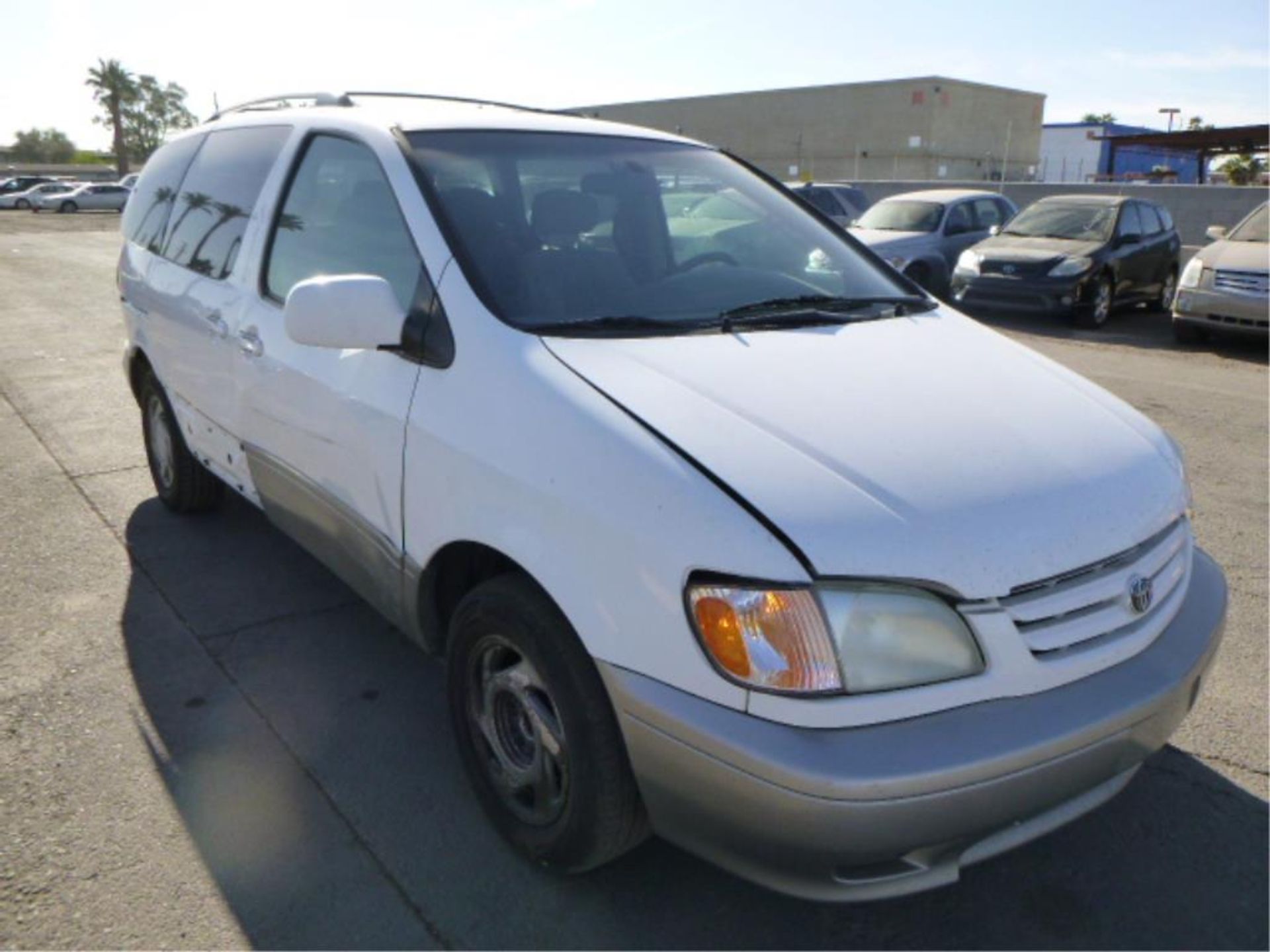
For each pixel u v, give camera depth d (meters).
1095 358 10.05
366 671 3.53
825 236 3.65
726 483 2.07
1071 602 2.12
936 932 2.40
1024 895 2.52
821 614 1.94
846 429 2.27
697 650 2.00
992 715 2.00
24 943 2.30
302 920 2.40
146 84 83.62
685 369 2.47
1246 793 2.90
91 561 4.41
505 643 2.45
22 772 2.93
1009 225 13.34
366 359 2.91
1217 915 2.45
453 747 3.09
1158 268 13.41
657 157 3.59
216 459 4.09
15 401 7.33
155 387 4.71
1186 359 10.05
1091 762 2.08
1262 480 5.80
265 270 3.55
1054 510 2.17
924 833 1.94
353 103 3.68
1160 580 2.37
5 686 3.38
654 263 3.15
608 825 2.29
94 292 14.40
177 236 4.39
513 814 2.60
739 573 1.97
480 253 2.78
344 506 3.05
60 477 5.56
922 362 2.72
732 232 3.42
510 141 3.29
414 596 2.79
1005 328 12.27
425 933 2.38
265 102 4.29
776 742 1.92
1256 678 3.52
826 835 1.91
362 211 3.11
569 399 2.33
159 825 2.71
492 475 2.40
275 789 2.88
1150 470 2.45
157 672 3.50
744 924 2.42
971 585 2.00
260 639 3.74
